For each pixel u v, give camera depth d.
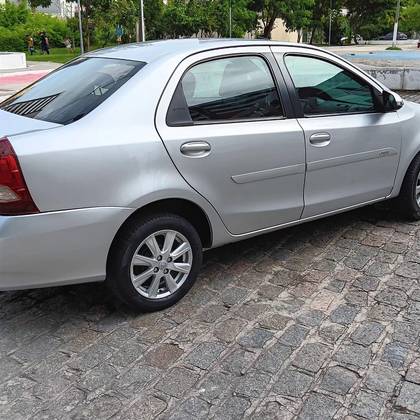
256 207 3.84
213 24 37.56
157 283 3.50
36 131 3.08
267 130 3.76
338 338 3.23
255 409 2.67
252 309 3.58
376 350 3.11
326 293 3.76
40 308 3.66
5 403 2.75
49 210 2.99
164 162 3.31
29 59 36.28
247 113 3.74
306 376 2.90
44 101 3.65
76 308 3.65
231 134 3.59
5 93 17.03
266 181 3.83
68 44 48.78
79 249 3.12
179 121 3.42
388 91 4.54
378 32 61.53
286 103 3.94
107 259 3.30
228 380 2.88
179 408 2.69
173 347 3.19
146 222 3.35
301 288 3.84
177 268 3.57
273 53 3.97
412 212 4.96
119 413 2.67
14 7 45.91
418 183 4.94
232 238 3.83
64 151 3.00
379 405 2.68
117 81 3.42
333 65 4.29
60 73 4.07
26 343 3.26
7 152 2.91
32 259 3.02
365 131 4.35
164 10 36.88
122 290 3.38
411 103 5.14
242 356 3.08
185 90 3.49
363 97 4.48
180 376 2.93
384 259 4.27
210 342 3.22
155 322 3.45
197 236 3.63
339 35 57.47
